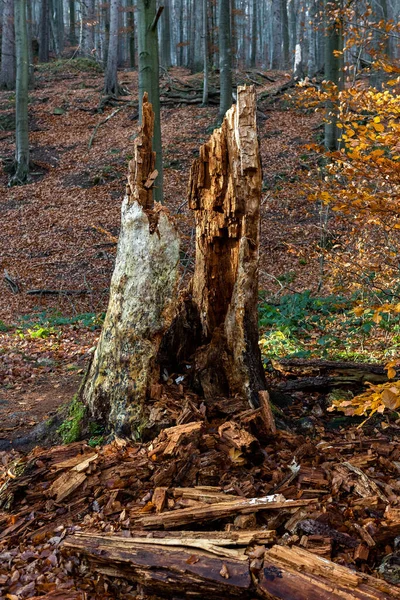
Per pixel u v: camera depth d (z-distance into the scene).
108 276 14.90
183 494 3.38
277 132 22.89
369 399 3.01
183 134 23.67
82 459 3.84
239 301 4.59
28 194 20.23
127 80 31.42
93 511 3.42
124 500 3.48
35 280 14.81
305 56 34.09
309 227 15.48
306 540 2.92
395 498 3.37
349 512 3.23
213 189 4.80
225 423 4.01
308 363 5.54
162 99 26.89
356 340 7.77
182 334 5.03
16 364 8.02
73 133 24.89
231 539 2.85
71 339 9.91
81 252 16.14
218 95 26.70
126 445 4.12
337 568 2.59
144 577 2.71
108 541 2.93
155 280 4.45
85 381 4.83
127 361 4.42
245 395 4.46
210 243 4.98
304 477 3.61
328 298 10.09
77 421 4.59
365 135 3.87
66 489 3.58
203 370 4.68
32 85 30.38
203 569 2.65
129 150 22.69
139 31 12.38
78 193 20.00
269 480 3.66
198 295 5.14
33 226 17.98
